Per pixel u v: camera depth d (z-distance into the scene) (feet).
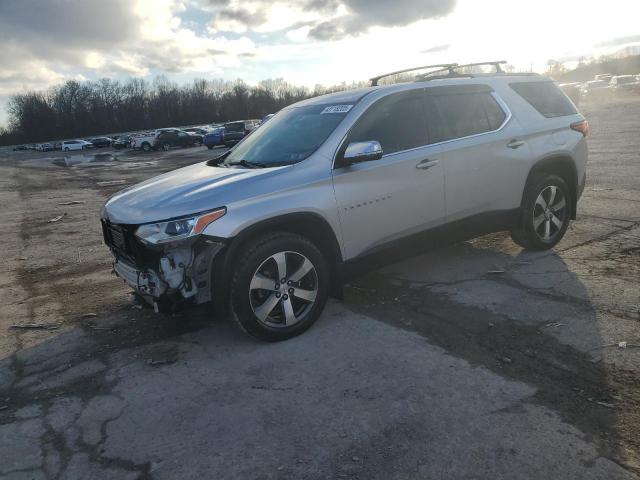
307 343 12.74
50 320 15.92
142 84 376.07
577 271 15.88
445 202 15.21
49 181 67.62
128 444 9.43
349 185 13.41
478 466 8.16
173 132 141.69
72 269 21.98
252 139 16.46
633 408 9.29
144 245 12.10
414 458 8.46
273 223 12.30
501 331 12.53
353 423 9.49
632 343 11.43
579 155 18.34
